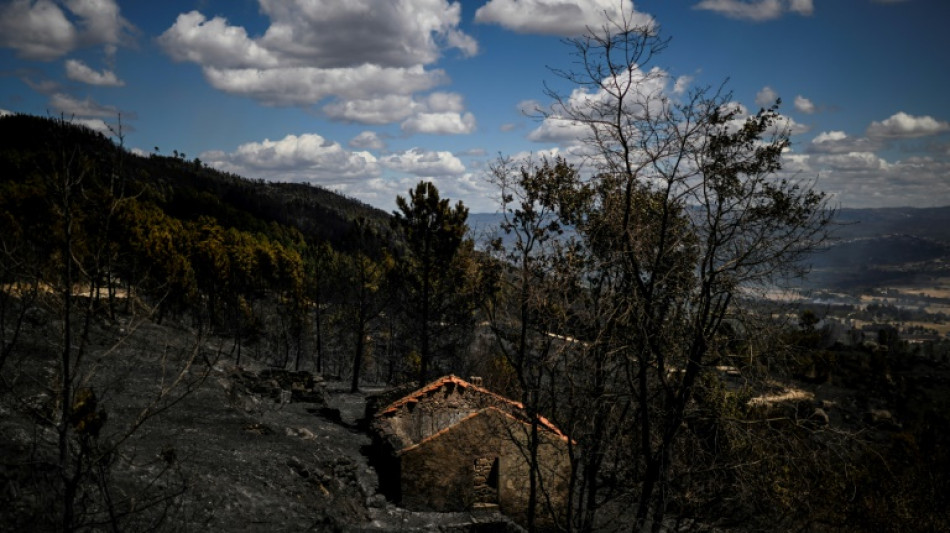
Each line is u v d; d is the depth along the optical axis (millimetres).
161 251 38156
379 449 22391
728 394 11836
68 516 6125
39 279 5977
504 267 13945
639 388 11719
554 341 12461
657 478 11398
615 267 12000
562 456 19766
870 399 54438
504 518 18344
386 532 16203
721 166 10414
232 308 47438
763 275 10508
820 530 16062
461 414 22453
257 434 22125
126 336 6621
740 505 12547
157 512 11797
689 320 11250
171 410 20812
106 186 6215
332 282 55094
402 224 32156
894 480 18297
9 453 9711
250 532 13422
